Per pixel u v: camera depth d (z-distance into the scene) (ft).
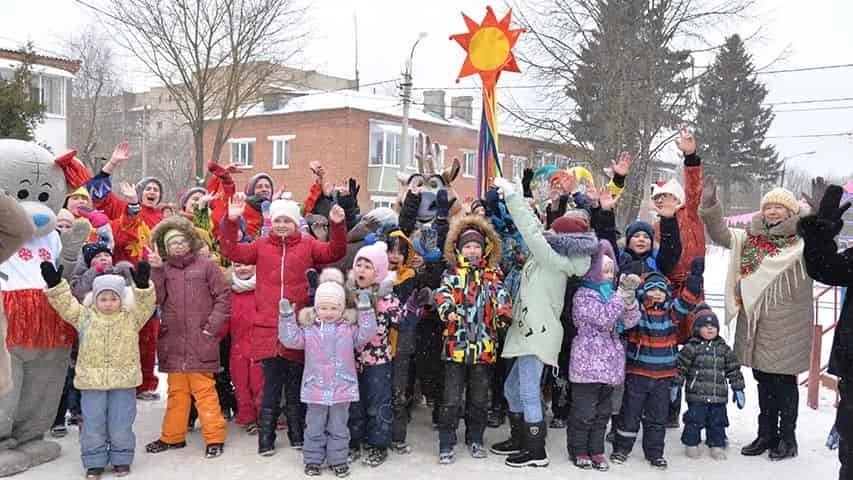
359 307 16.28
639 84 66.69
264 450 17.16
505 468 16.61
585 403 16.70
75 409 19.43
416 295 17.39
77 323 15.64
